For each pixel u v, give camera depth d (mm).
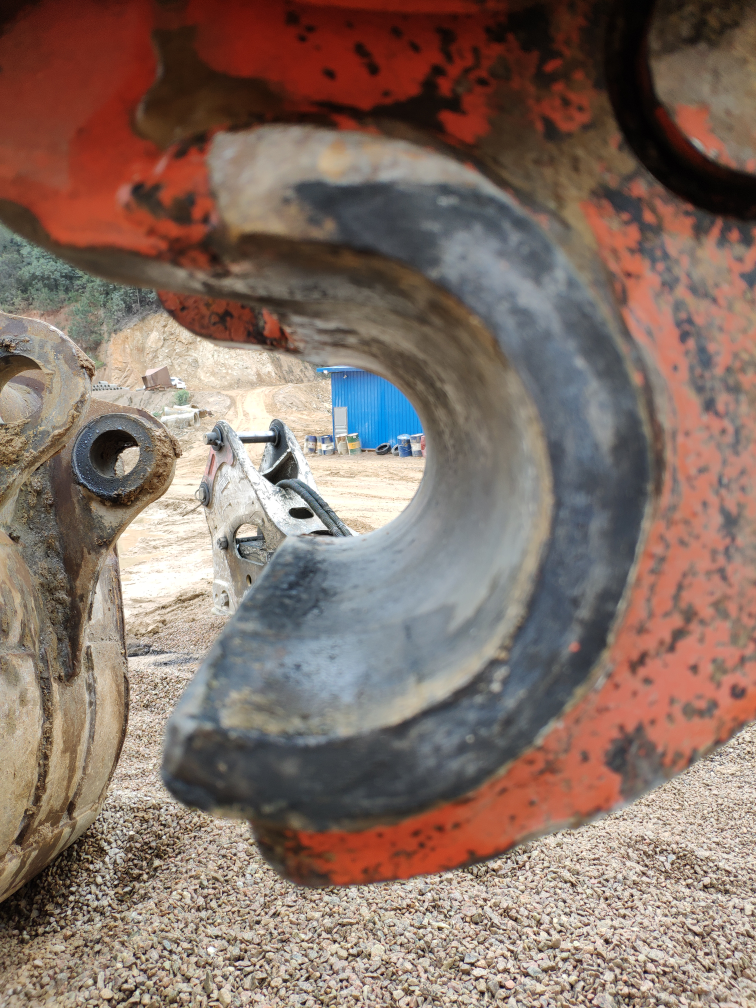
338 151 444
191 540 10055
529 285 446
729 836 2631
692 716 515
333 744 466
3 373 1697
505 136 483
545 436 447
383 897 2250
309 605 659
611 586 446
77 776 2049
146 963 1951
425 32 471
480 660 464
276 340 810
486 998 1843
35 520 1987
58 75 460
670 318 494
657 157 500
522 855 2492
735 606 515
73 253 483
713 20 479
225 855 2484
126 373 45469
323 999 1839
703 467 499
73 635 1987
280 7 451
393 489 15500
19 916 2166
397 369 777
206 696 513
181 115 454
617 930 2094
